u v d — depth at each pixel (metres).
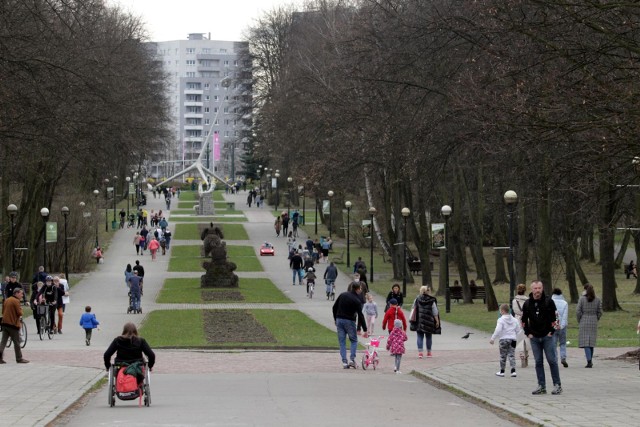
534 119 30.94
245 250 112.88
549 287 53.00
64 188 95.56
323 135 82.31
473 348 43.59
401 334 34.59
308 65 102.06
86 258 94.50
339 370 35.72
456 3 48.56
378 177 87.75
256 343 45.19
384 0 62.81
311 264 85.12
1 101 46.09
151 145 116.44
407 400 26.50
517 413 23.14
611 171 31.78
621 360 36.34
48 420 21.84
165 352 41.78
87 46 57.53
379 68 56.03
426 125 49.38
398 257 88.50
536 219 59.44
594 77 30.34
